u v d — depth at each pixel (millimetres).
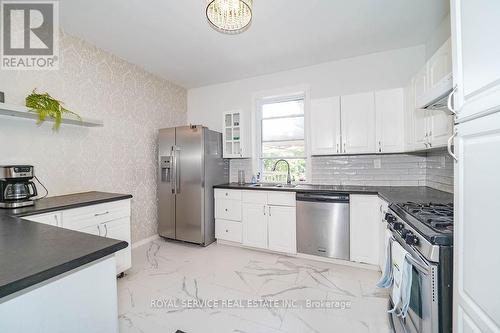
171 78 3793
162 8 2064
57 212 1857
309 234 2756
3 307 669
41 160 2258
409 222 1366
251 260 2785
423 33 2506
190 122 4301
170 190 3398
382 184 2975
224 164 3799
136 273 2461
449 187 2264
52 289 779
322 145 2953
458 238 882
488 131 692
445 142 1688
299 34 2508
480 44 728
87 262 844
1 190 1797
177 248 3197
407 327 1335
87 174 2652
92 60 2703
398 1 1996
